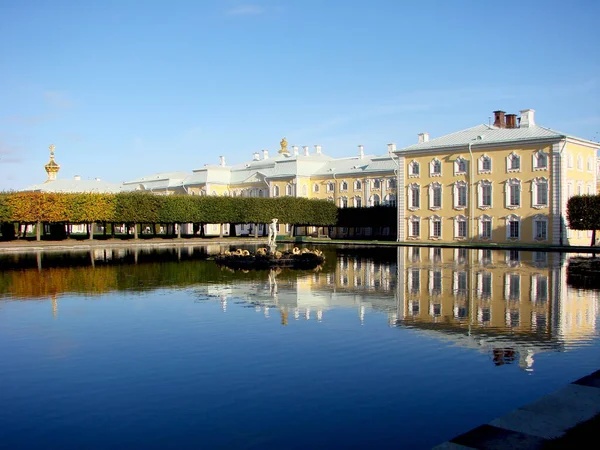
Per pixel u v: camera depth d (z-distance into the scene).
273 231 56.56
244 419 11.16
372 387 12.85
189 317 21.31
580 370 13.90
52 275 37.00
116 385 13.27
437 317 20.84
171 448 9.99
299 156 116.38
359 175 104.12
